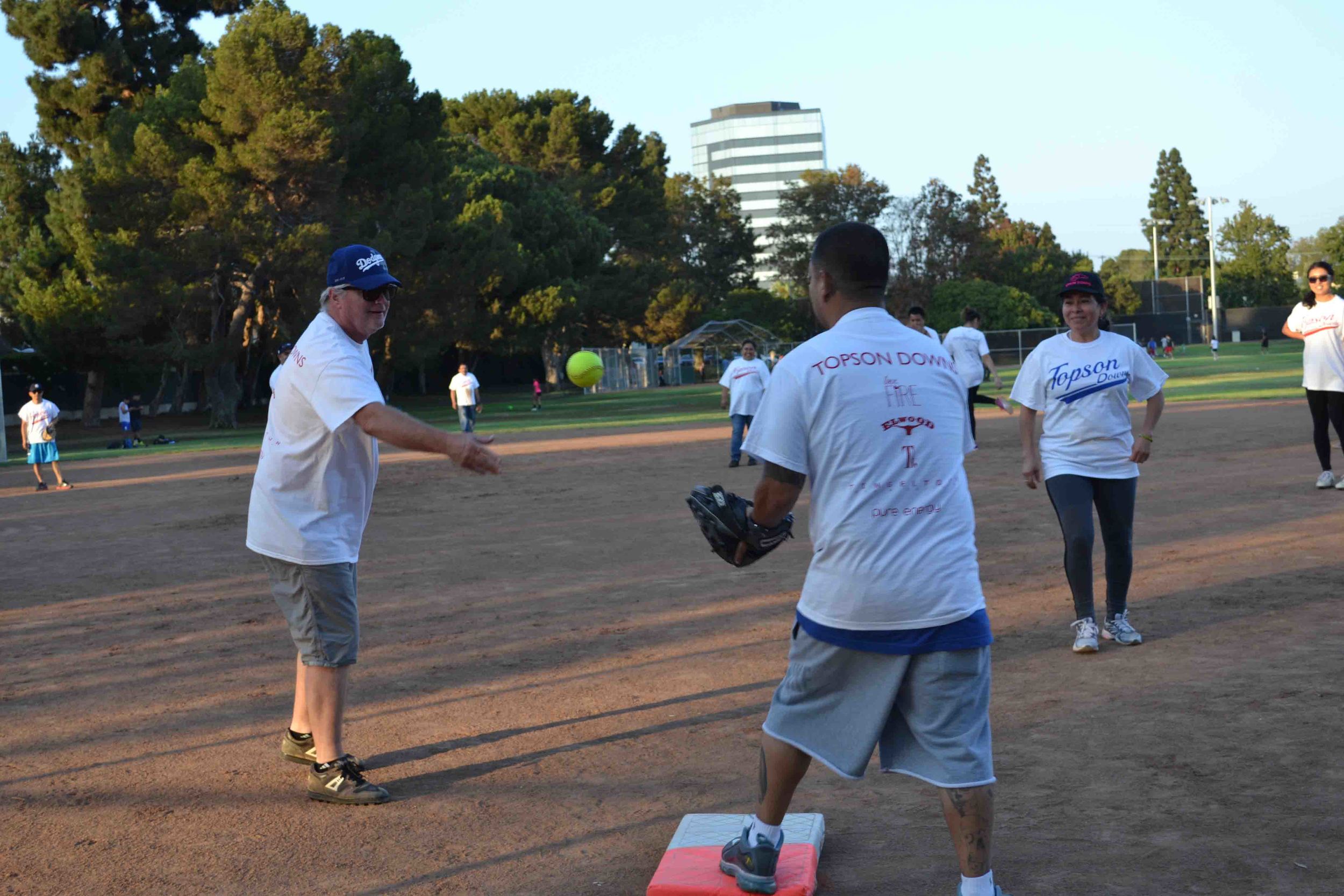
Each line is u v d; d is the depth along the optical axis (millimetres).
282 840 4160
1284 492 11906
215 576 10102
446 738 5301
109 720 5762
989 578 8445
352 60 38125
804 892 3361
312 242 36500
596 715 5539
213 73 36469
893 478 3107
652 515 12812
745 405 17641
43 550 12273
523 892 3625
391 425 4223
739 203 113438
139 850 4094
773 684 5922
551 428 31047
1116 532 6402
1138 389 6309
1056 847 3758
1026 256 101938
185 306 37844
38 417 20375
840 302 3330
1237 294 130125
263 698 6102
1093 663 6035
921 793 4418
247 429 42438
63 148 46750
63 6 44031
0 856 4066
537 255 55500
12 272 41594
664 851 3889
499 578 9344
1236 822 3871
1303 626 6520
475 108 77000
